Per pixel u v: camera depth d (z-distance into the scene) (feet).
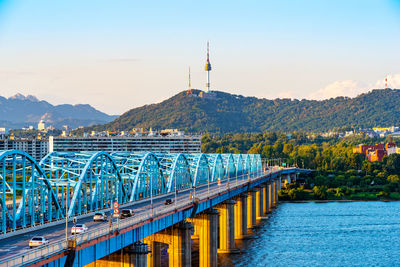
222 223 581.12
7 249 268.82
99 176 425.28
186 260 442.50
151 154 522.06
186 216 445.78
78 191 381.40
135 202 464.24
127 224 319.47
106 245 297.74
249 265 504.43
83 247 266.16
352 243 598.34
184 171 647.15
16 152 321.32
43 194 351.25
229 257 545.03
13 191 320.70
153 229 366.43
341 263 508.94
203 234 514.27
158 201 482.69
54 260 248.11
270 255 544.62
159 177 556.92
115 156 542.16
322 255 540.11
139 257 347.97
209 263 510.17
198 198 461.78
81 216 379.76
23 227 322.55
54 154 434.30
